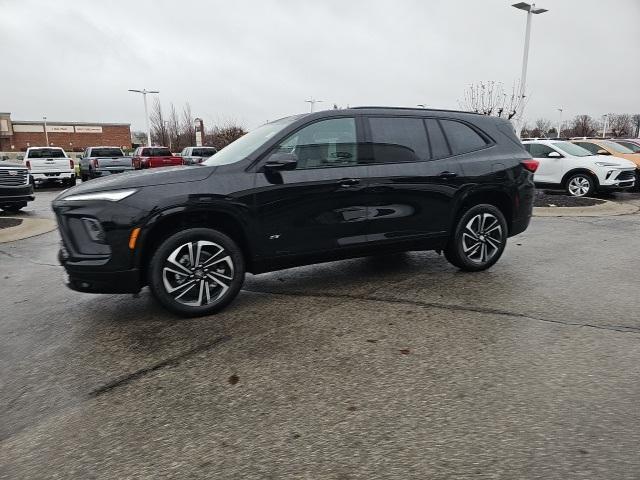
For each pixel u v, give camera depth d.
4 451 2.36
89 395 2.86
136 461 2.25
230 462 2.22
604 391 2.74
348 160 4.51
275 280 5.16
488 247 5.34
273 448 2.31
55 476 2.17
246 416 2.59
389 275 5.26
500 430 2.39
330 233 4.46
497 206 5.47
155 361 3.27
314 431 2.44
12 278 5.61
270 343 3.51
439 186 4.88
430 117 5.02
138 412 2.66
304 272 5.47
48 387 2.97
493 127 5.38
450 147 5.04
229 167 4.09
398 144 4.77
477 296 4.47
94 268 3.72
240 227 4.11
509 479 2.05
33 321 4.12
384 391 2.81
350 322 3.88
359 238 4.60
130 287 3.82
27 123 67.56
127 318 4.11
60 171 20.67
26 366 3.26
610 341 3.41
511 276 5.15
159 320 4.04
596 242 7.01
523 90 19.30
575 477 2.04
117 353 3.42
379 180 4.59
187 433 2.46
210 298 4.09
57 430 2.52
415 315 4.00
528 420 2.47
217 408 2.68
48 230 9.10
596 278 5.02
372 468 2.15
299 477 2.11
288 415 2.59
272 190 4.16
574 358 3.15
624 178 12.29
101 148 23.58
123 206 3.70
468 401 2.67
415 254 6.31
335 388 2.85
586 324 3.73
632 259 5.89
